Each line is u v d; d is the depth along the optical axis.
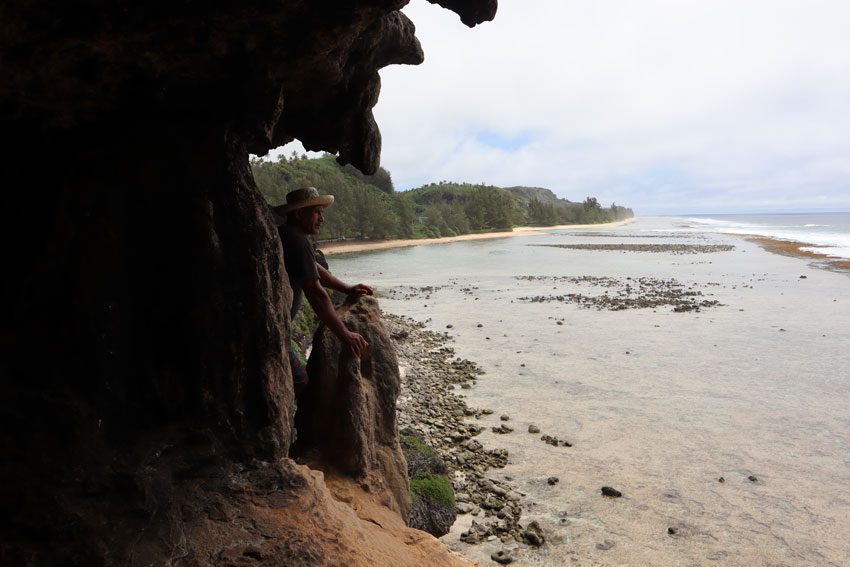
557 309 26.89
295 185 76.62
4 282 3.13
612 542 7.93
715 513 8.74
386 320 22.83
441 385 15.05
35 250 3.13
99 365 3.10
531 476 9.91
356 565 3.24
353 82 5.54
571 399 14.12
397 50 5.78
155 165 3.31
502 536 8.02
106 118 3.39
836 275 37.94
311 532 3.28
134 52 3.00
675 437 11.67
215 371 3.46
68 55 2.86
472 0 4.50
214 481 3.39
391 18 5.38
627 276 39.72
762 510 8.84
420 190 154.50
